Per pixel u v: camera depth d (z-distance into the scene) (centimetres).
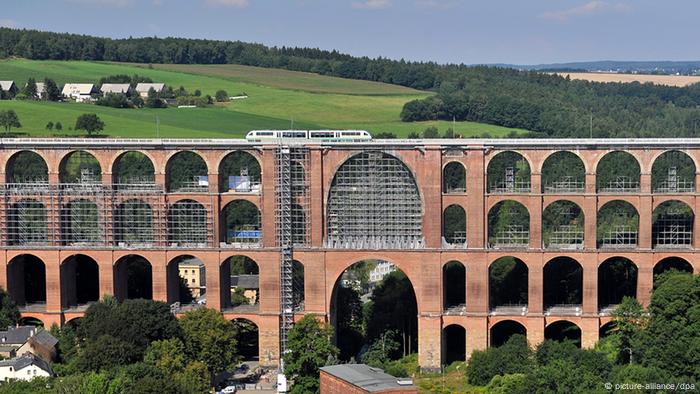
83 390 18150
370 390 17138
